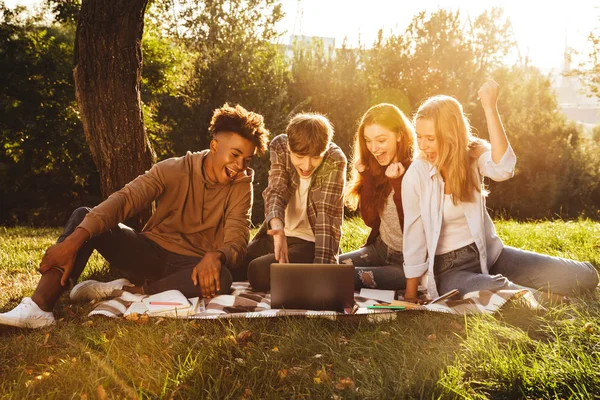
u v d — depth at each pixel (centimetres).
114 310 344
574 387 236
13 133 2061
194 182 393
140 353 277
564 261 366
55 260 321
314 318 322
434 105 364
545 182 2939
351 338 300
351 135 2344
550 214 2938
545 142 3022
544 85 3186
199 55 2156
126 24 464
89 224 335
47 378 248
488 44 2686
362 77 2438
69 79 2066
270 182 406
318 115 388
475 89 2631
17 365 266
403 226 406
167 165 389
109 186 473
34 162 2219
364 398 233
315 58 2438
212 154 387
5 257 623
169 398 235
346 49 2509
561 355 264
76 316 350
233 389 242
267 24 2191
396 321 321
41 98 2056
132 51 471
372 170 409
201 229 399
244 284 430
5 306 380
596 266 505
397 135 395
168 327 314
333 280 339
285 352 279
